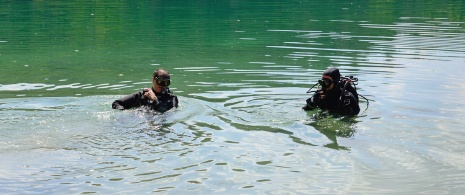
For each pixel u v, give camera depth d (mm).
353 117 9211
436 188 6328
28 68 14297
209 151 7434
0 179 6430
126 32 21703
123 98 9656
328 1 35625
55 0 36438
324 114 9375
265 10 29984
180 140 7852
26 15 27656
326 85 9555
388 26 22797
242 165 6965
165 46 18062
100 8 31469
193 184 6375
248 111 9531
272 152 7453
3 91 11219
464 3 33469
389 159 7238
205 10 30359
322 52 16375
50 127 8336
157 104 9422
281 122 8891
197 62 14844
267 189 6266
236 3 34438
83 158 7109
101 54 16609
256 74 12969
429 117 9203
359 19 25516
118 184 6348
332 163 7086
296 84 11805
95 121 8664
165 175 6621
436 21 24625
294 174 6715
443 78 12508
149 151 7391
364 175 6707
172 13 28938
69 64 14883
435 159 7246
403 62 14641
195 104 9914
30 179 6445
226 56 15828
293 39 19297
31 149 7391
